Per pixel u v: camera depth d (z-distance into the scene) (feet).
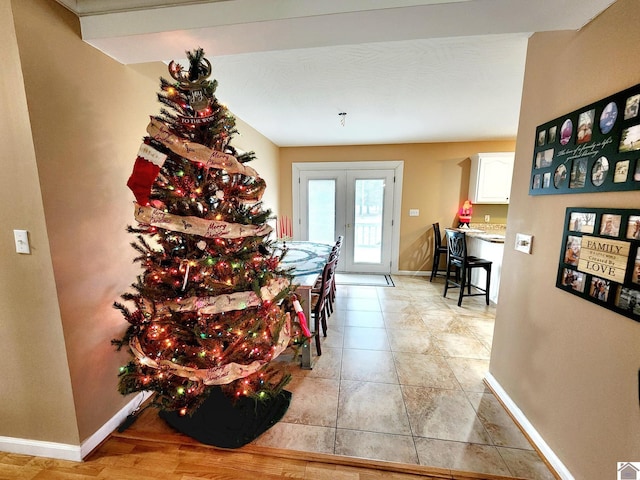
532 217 5.24
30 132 3.91
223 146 4.95
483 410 5.84
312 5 3.98
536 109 5.17
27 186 4.06
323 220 16.89
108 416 5.26
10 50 3.75
